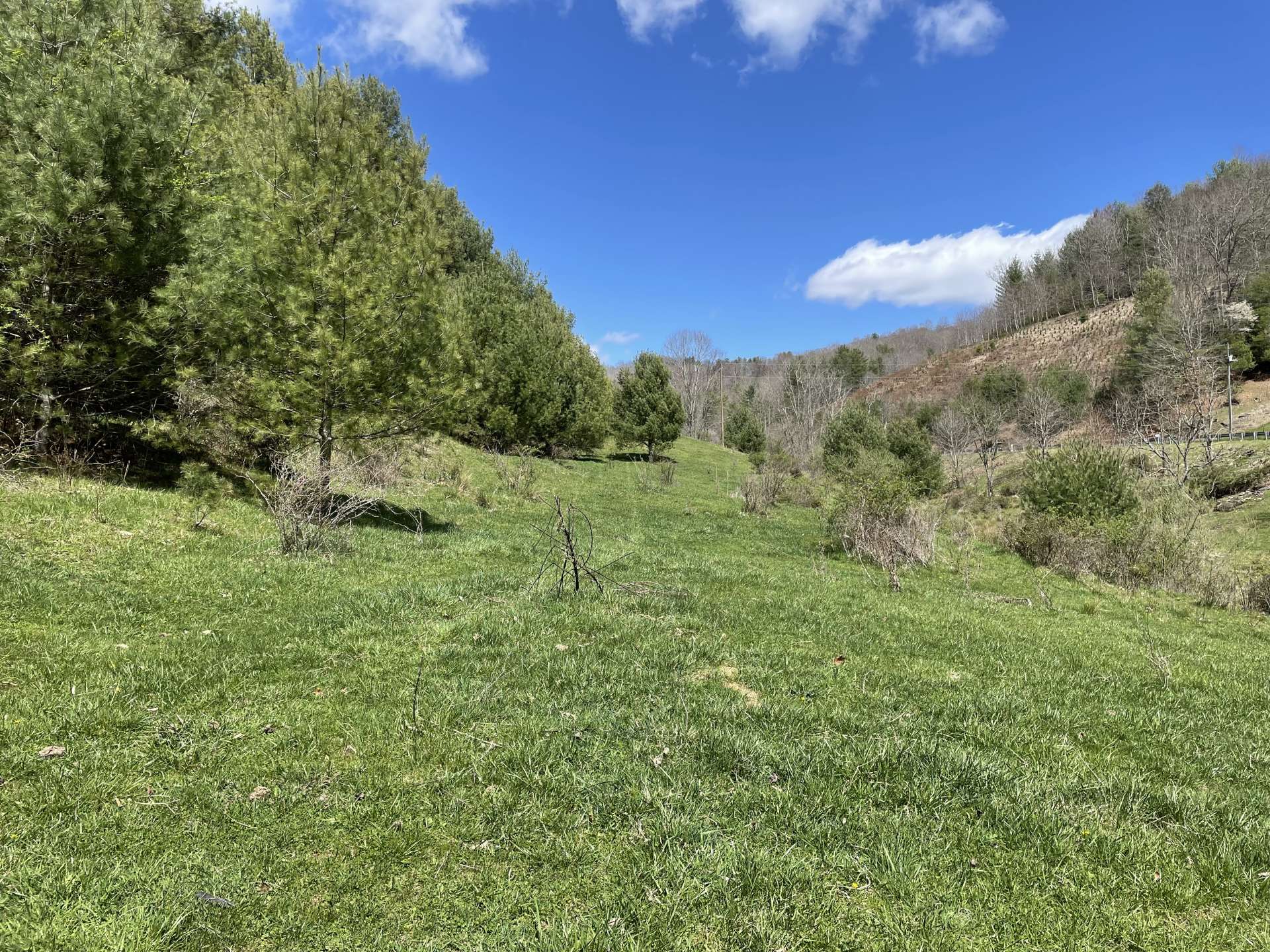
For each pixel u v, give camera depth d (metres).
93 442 10.01
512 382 28.44
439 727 4.37
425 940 2.63
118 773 3.50
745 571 11.44
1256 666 8.27
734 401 86.44
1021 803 3.83
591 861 3.17
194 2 14.55
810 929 2.80
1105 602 12.88
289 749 3.96
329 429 11.63
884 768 4.17
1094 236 95.75
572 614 7.31
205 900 2.71
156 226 9.09
